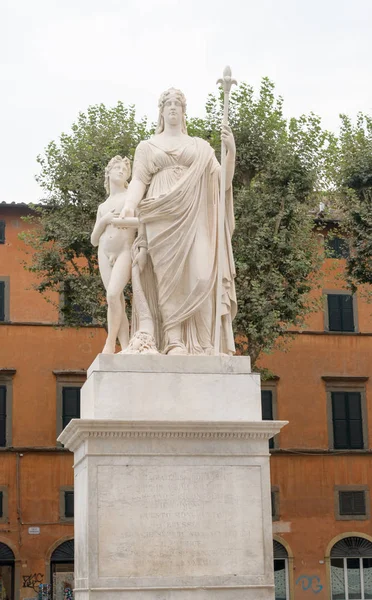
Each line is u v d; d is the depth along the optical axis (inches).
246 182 1073.5
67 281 1065.5
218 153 1032.2
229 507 334.3
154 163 382.3
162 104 394.0
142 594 319.3
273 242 988.6
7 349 1382.9
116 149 1063.0
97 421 326.6
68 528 1328.7
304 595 1354.6
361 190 1131.9
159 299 372.2
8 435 1352.1
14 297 1402.6
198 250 372.2
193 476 333.7
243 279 990.4
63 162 1064.8
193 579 325.1
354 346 1475.1
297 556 1368.1
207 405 344.2
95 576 318.3
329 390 1451.8
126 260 380.5
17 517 1317.7
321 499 1400.1
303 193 1053.2
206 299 370.6
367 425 1448.1
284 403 1432.1
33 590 1299.2
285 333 1147.3
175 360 346.6
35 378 1381.6
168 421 331.9
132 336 378.0
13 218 1424.7
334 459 1421.0
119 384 338.6
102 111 1112.2
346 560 1385.3
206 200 382.3
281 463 1403.8
